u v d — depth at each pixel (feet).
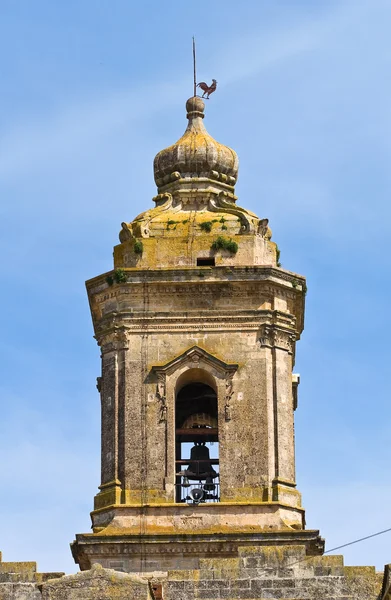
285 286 274.77
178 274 273.95
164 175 289.53
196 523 261.44
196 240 277.03
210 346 271.28
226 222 279.08
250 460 265.54
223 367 269.44
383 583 238.89
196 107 294.66
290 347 273.95
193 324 272.51
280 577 243.60
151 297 273.75
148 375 270.05
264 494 263.49
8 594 244.01
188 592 242.58
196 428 271.49
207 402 273.75
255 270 273.75
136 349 271.49
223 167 288.92
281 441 267.18
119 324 272.51
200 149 288.10
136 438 266.98
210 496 267.59
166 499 263.90
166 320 272.51
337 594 242.58
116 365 271.08
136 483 264.72
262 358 270.87
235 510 261.85
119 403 269.44
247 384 269.44
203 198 284.20
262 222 278.87
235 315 272.72
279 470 265.54
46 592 229.25
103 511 263.49
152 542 258.57
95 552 258.37
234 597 242.37
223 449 265.95
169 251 276.62
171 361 269.85
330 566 244.01
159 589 247.29
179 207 284.20
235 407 268.21
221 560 244.42
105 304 275.39
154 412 268.41
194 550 258.37
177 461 269.23
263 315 272.51
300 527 261.65
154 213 281.95
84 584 229.66
